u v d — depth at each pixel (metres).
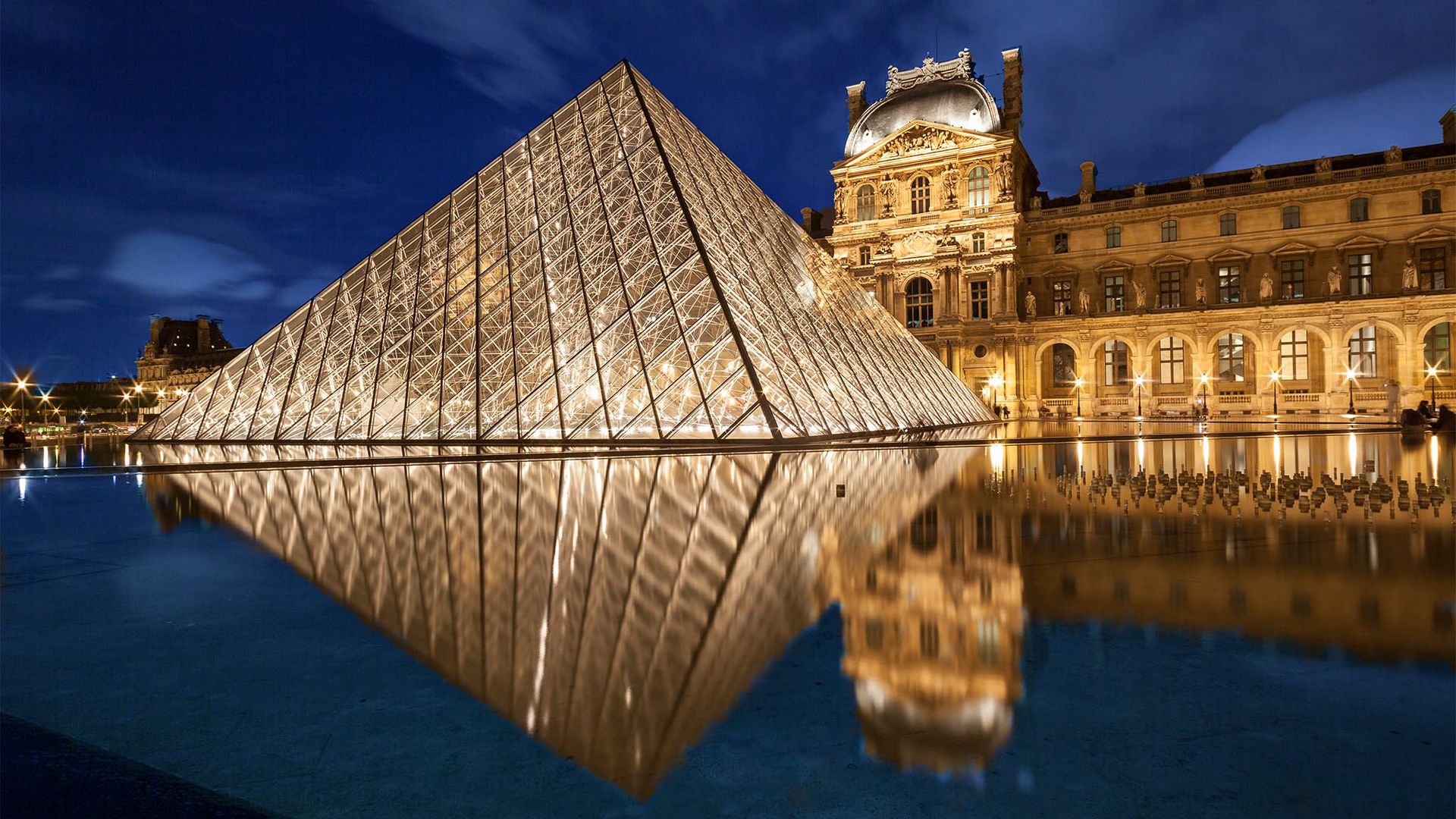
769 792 4.21
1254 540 11.20
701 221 39.91
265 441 43.09
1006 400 83.19
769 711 5.32
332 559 10.70
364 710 5.49
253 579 9.59
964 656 6.34
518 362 38.75
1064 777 4.30
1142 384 79.88
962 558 10.10
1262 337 75.06
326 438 41.91
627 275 38.50
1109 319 80.88
